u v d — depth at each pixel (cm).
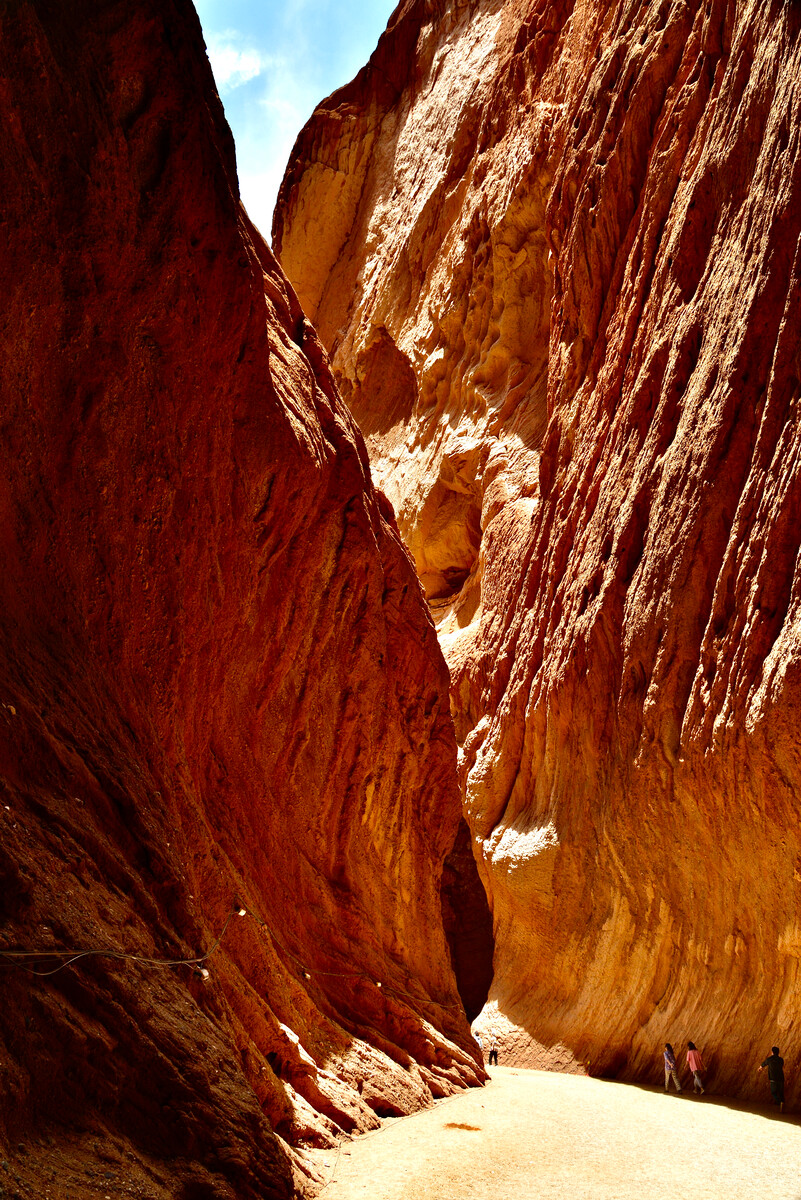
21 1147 463
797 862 1511
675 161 2242
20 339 763
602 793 2123
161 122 938
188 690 1030
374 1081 1098
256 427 1171
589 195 2589
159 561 954
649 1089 1702
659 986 1898
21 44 750
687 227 2078
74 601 816
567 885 2247
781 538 1588
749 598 1622
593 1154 969
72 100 810
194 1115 593
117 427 883
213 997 751
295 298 1591
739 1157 1009
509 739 2659
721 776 1659
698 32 2281
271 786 1280
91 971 573
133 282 900
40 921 547
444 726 1845
